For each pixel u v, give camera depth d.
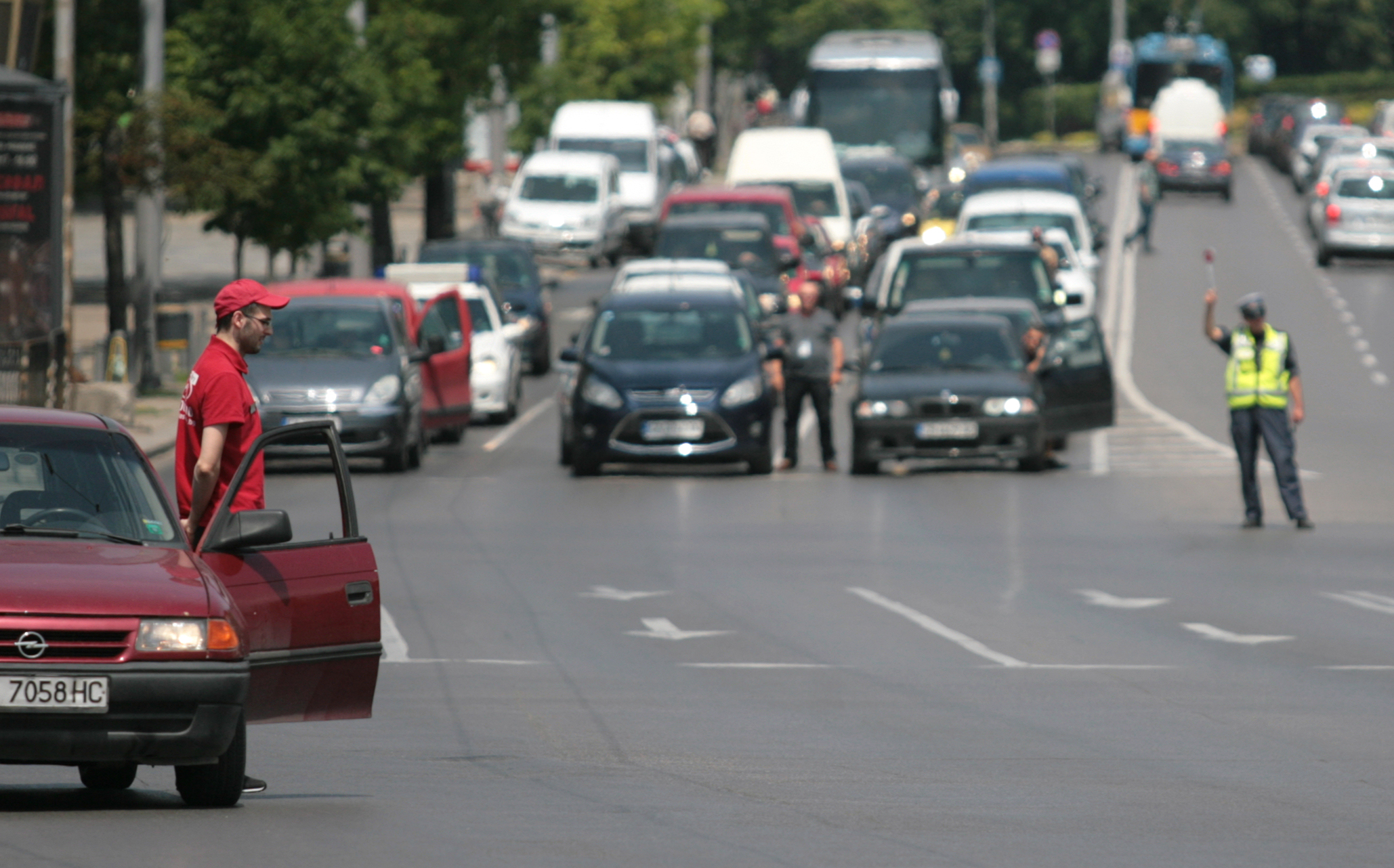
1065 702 47.09
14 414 34.94
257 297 35.59
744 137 189.12
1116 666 52.62
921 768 38.41
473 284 125.19
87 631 29.92
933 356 100.69
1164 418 124.31
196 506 34.84
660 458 96.94
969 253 116.94
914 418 97.62
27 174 104.94
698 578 68.75
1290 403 83.44
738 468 103.69
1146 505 89.31
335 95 137.25
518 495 91.69
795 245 154.38
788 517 84.75
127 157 121.81
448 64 174.62
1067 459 106.56
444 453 109.31
